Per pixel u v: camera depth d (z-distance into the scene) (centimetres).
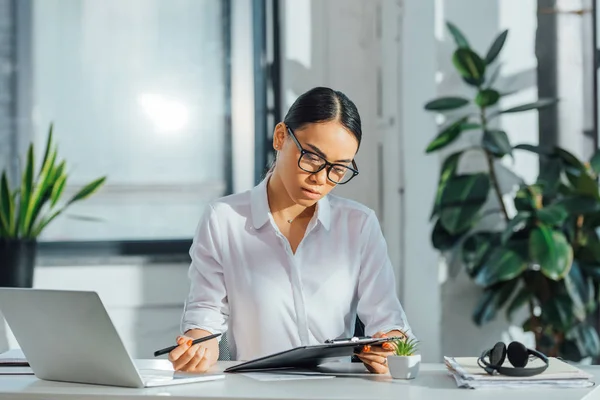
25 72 430
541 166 381
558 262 346
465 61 373
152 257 423
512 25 399
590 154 398
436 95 398
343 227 253
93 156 431
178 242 429
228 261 249
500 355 195
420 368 220
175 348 212
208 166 434
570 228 369
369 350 211
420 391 184
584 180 363
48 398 185
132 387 189
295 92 429
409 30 399
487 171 398
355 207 256
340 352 206
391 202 413
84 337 188
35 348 199
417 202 401
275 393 180
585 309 363
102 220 430
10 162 430
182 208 433
